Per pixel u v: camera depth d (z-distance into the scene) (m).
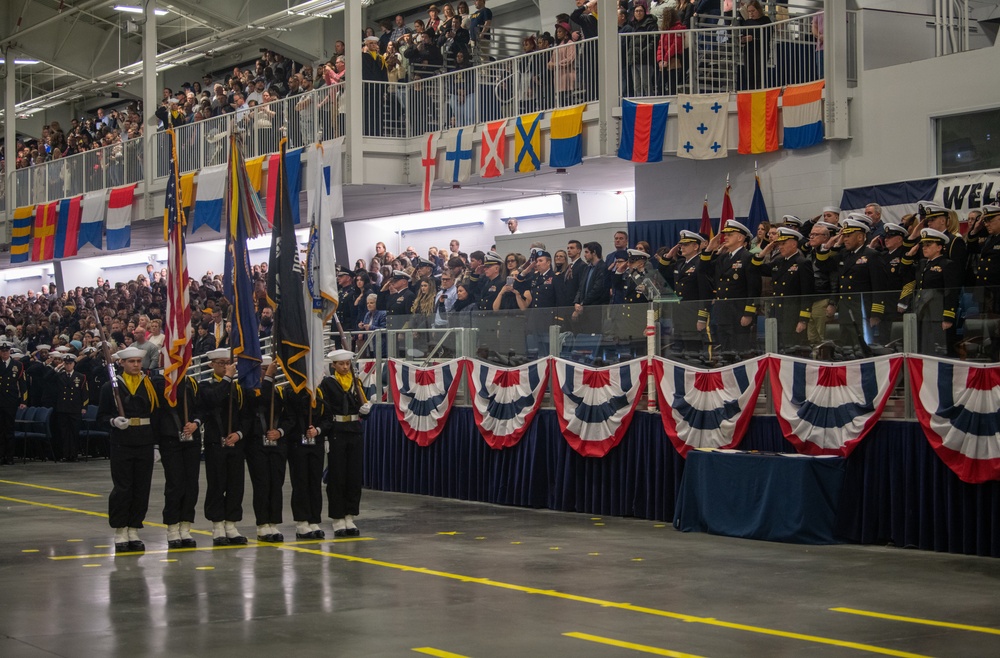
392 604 8.93
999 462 10.81
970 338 11.20
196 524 13.86
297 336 12.50
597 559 11.04
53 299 34.91
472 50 24.33
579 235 19.44
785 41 18.75
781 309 12.66
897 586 9.60
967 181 16.47
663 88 19.42
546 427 14.98
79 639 7.79
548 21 26.56
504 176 21.89
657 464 13.66
